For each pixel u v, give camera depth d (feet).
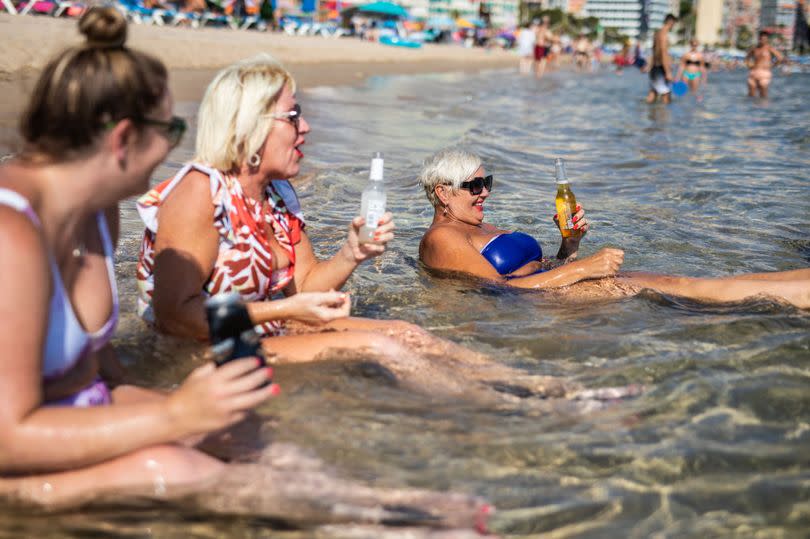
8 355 6.54
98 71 6.75
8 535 6.72
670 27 65.00
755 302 13.53
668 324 12.53
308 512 7.16
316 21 209.05
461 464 8.11
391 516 7.13
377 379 10.12
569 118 49.88
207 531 6.86
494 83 87.25
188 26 118.21
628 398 9.72
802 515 7.27
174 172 23.97
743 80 114.73
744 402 9.52
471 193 16.16
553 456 8.30
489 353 11.44
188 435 7.08
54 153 6.87
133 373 10.21
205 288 10.90
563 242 16.57
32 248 6.56
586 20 467.93
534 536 6.94
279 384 9.83
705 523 7.16
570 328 12.47
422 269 15.87
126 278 14.23
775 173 28.99
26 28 54.75
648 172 28.99
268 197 11.78
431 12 430.61
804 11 281.74
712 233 19.54
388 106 49.78
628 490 7.68
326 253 16.94
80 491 7.14
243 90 10.43
